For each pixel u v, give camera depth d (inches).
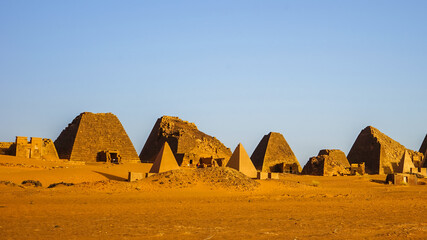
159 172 2600.9
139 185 2154.3
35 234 940.0
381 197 1979.6
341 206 1576.0
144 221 1162.0
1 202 1526.8
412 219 1233.4
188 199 1779.0
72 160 3833.7
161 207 1488.7
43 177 2561.5
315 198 1889.8
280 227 1082.7
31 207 1409.9
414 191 2406.5
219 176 2317.9
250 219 1222.3
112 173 3063.5
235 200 1758.1
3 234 930.7
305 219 1229.1
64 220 1154.7
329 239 924.6
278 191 2218.3
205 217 1256.2
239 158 2751.0
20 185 2100.1
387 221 1191.6
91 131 4040.4
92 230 1005.8
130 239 911.7
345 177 3855.8
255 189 2210.9
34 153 3560.5
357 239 925.2
